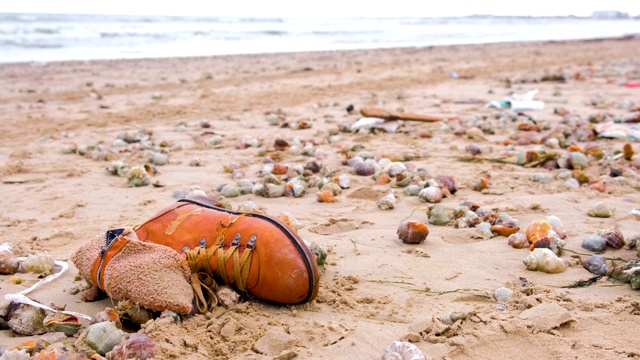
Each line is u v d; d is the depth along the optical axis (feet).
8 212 5.37
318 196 5.48
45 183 6.16
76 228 5.00
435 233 4.77
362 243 4.62
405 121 8.86
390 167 6.11
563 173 6.04
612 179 5.90
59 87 13.61
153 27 33.99
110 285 3.65
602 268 4.15
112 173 6.42
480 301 3.88
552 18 87.40
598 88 13.14
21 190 5.94
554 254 4.24
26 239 4.78
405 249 4.52
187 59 19.86
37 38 25.08
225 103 11.45
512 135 7.97
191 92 12.94
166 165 6.73
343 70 16.98
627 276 4.03
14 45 22.63
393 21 60.29
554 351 3.44
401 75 15.79
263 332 3.56
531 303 3.77
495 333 3.55
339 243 4.62
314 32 36.63
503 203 5.38
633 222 4.94
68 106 11.23
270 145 7.67
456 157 6.84
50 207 5.49
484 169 6.38
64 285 4.08
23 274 4.21
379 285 4.05
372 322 3.67
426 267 4.27
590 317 3.70
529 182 5.94
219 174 6.37
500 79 14.90
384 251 4.49
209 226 3.84
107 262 3.73
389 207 5.27
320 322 3.64
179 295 3.60
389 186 5.82
